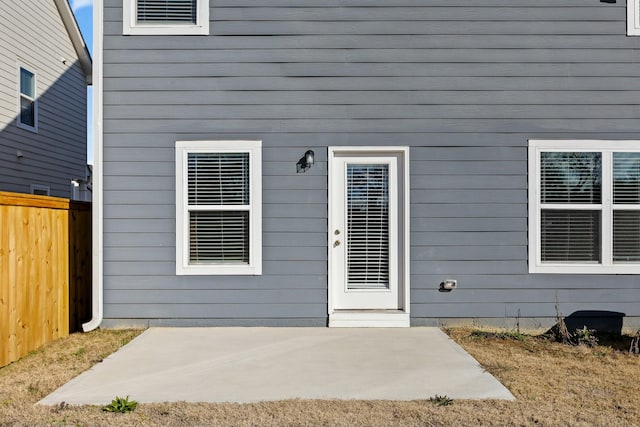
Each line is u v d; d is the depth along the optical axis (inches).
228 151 238.7
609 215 238.8
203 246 239.8
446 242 240.2
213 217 240.1
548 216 241.3
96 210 234.5
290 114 239.3
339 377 168.6
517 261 239.9
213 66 238.8
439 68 240.1
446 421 133.6
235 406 143.3
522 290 239.8
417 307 239.9
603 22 239.5
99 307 234.7
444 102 240.1
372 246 243.6
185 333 227.1
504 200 239.9
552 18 239.6
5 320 184.1
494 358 191.0
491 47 239.9
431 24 239.9
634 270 237.9
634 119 239.1
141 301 237.9
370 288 243.0
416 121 240.1
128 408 140.0
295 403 145.6
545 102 239.8
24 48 408.5
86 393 153.7
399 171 243.3
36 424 131.1
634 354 198.7
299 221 239.6
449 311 240.1
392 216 242.5
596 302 239.0
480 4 239.8
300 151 239.8
